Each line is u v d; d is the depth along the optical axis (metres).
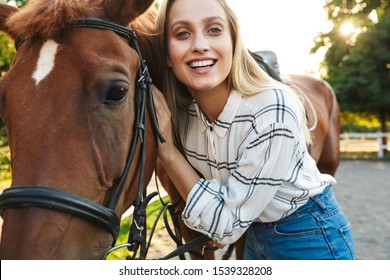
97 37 1.28
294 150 1.53
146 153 1.45
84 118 1.16
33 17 1.28
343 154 16.28
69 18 1.26
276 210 1.61
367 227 4.95
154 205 5.62
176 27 1.51
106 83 1.19
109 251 1.30
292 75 3.72
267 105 1.49
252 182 1.48
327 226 1.67
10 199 1.09
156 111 1.51
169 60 1.64
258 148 1.47
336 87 15.59
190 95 1.73
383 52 14.52
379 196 6.99
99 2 1.39
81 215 1.13
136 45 1.43
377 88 14.80
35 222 1.07
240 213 1.49
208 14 1.48
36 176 1.09
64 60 1.21
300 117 1.57
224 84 1.59
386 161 13.76
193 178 1.56
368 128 25.34
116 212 1.27
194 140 1.72
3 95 1.21
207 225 1.48
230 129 1.58
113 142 1.22
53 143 1.12
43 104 1.15
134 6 1.37
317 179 1.68
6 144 8.40
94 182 1.17
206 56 1.48
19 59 1.26
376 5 15.94
